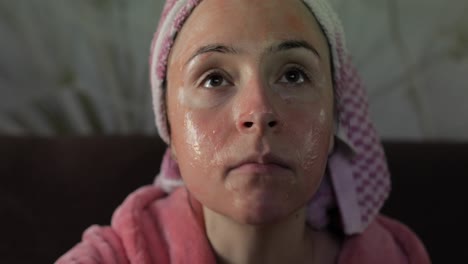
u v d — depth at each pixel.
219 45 0.51
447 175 0.98
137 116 1.23
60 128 1.23
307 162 0.50
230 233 0.57
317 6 0.57
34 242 0.93
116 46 1.22
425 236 0.96
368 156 0.67
